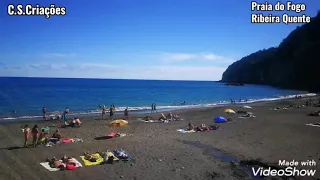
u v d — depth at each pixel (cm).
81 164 1697
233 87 16225
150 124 3331
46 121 3609
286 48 14738
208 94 10912
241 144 2256
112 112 3966
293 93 10675
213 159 1838
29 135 2386
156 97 9231
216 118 3444
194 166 1695
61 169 1598
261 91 12188
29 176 1478
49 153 1936
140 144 2233
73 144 2209
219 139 2450
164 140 2402
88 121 3616
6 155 1870
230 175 1542
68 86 15400
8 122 3494
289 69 14162
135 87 16750
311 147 2145
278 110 4747
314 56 12444
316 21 13125
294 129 2922
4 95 8300
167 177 1516
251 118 3769
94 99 7900
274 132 2761
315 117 3856
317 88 11650
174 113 4506
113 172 1576
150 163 1744
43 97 7969
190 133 2742
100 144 2220
